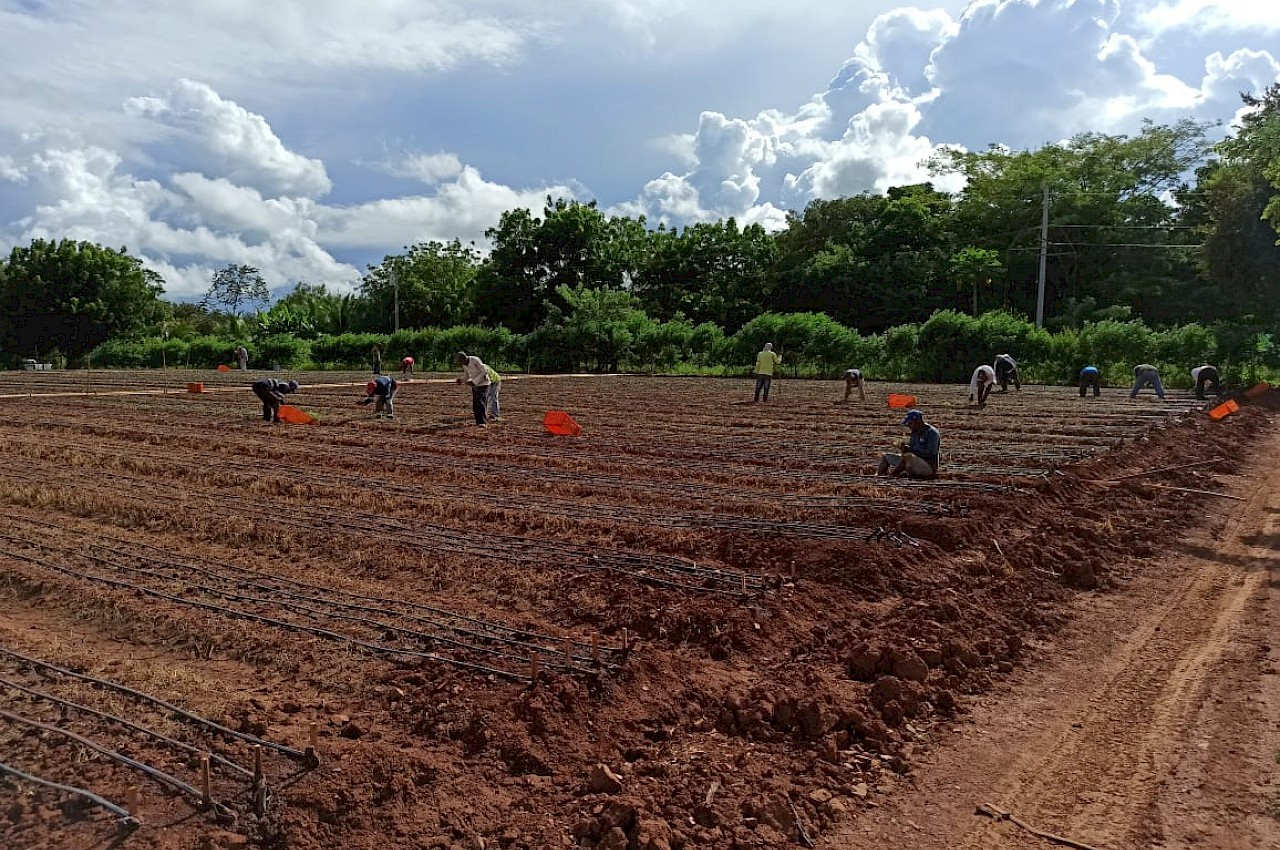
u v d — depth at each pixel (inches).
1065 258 1929.1
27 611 288.7
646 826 164.7
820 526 377.4
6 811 166.7
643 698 219.9
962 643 258.4
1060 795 186.2
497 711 206.8
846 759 198.4
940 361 1466.5
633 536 366.3
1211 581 333.4
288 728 202.8
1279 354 1226.6
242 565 335.0
